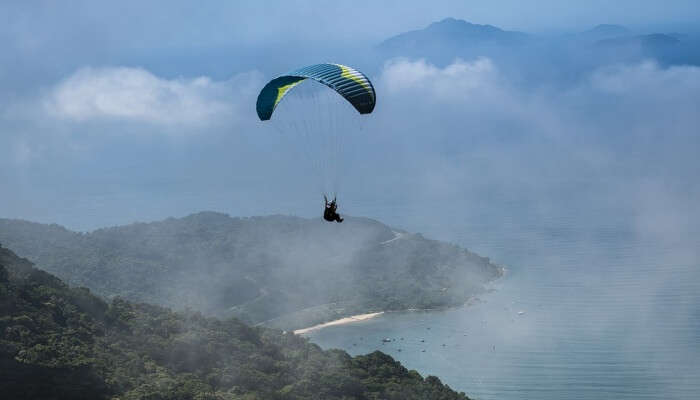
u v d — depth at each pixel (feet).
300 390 444.96
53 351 395.75
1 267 482.69
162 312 529.45
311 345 550.36
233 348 483.92
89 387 377.50
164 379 408.87
